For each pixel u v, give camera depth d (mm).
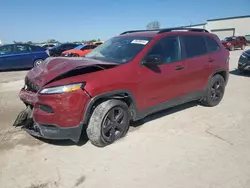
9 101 6426
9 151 3658
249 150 3668
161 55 4348
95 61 3865
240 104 5961
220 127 4531
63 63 3734
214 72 5469
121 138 4027
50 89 3283
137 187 2867
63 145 3826
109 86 3584
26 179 3020
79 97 3334
